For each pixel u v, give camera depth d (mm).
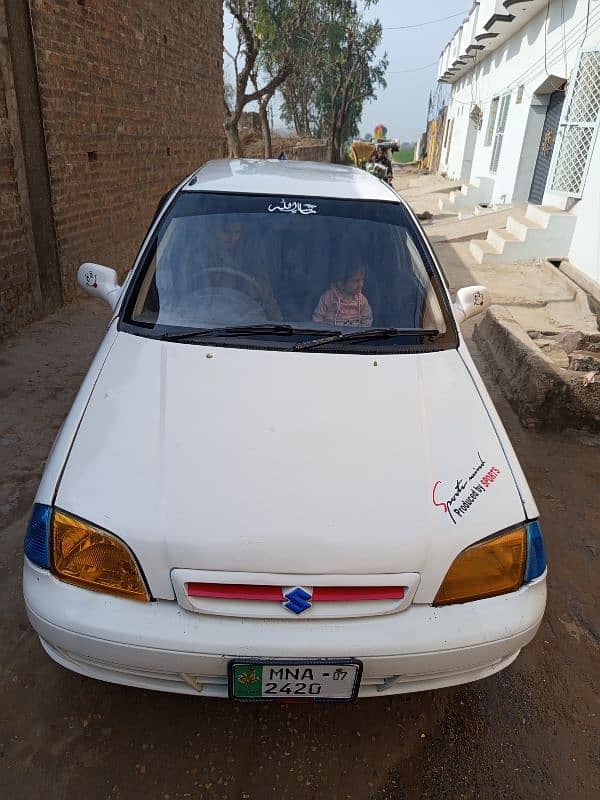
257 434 1909
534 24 11547
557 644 2467
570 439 4098
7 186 4875
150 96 7676
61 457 1859
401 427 1999
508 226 10164
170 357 2213
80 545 1677
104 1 6188
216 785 1871
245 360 2217
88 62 5977
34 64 5098
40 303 5504
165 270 2590
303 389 2104
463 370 2352
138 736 1991
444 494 1814
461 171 21062
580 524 3229
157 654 1617
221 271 2588
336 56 29750
